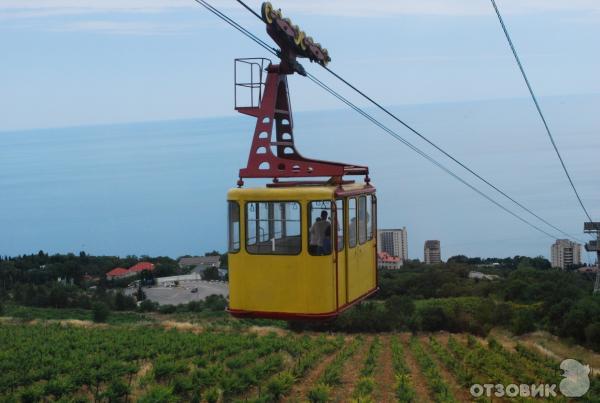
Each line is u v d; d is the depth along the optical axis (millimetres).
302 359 31578
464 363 33531
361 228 13953
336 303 12227
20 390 22703
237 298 12438
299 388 26047
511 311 58469
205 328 54406
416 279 86875
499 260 138500
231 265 12500
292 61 12688
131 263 157750
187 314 82125
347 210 12945
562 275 78562
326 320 12031
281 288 12141
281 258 12117
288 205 12094
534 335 53031
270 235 12219
